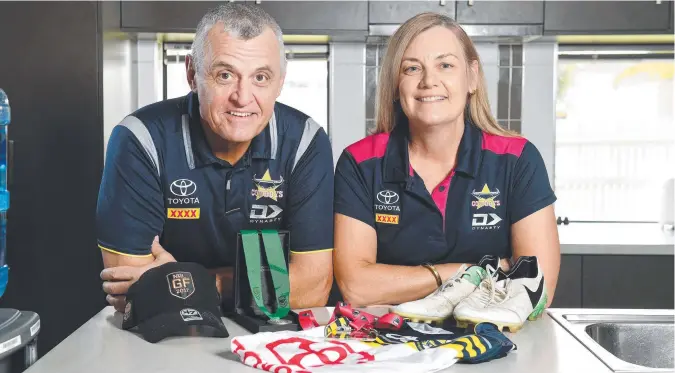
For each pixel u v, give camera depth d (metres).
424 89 1.76
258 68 1.56
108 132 2.95
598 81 3.55
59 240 2.89
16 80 2.87
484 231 1.86
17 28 2.86
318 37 3.22
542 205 1.84
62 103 2.87
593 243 2.89
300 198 1.77
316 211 1.77
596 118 3.57
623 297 2.90
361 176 1.88
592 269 2.89
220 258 1.84
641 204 3.60
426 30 1.78
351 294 1.84
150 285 1.51
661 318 1.65
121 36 3.16
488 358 1.29
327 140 1.83
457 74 1.77
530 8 3.06
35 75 2.87
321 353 1.26
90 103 2.87
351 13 3.05
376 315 1.67
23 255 2.89
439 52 1.76
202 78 1.58
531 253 1.83
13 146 2.87
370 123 3.42
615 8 3.06
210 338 1.45
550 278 1.82
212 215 1.77
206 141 1.73
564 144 3.59
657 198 3.60
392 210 1.87
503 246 1.89
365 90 3.41
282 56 1.62
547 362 1.30
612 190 3.60
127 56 3.29
